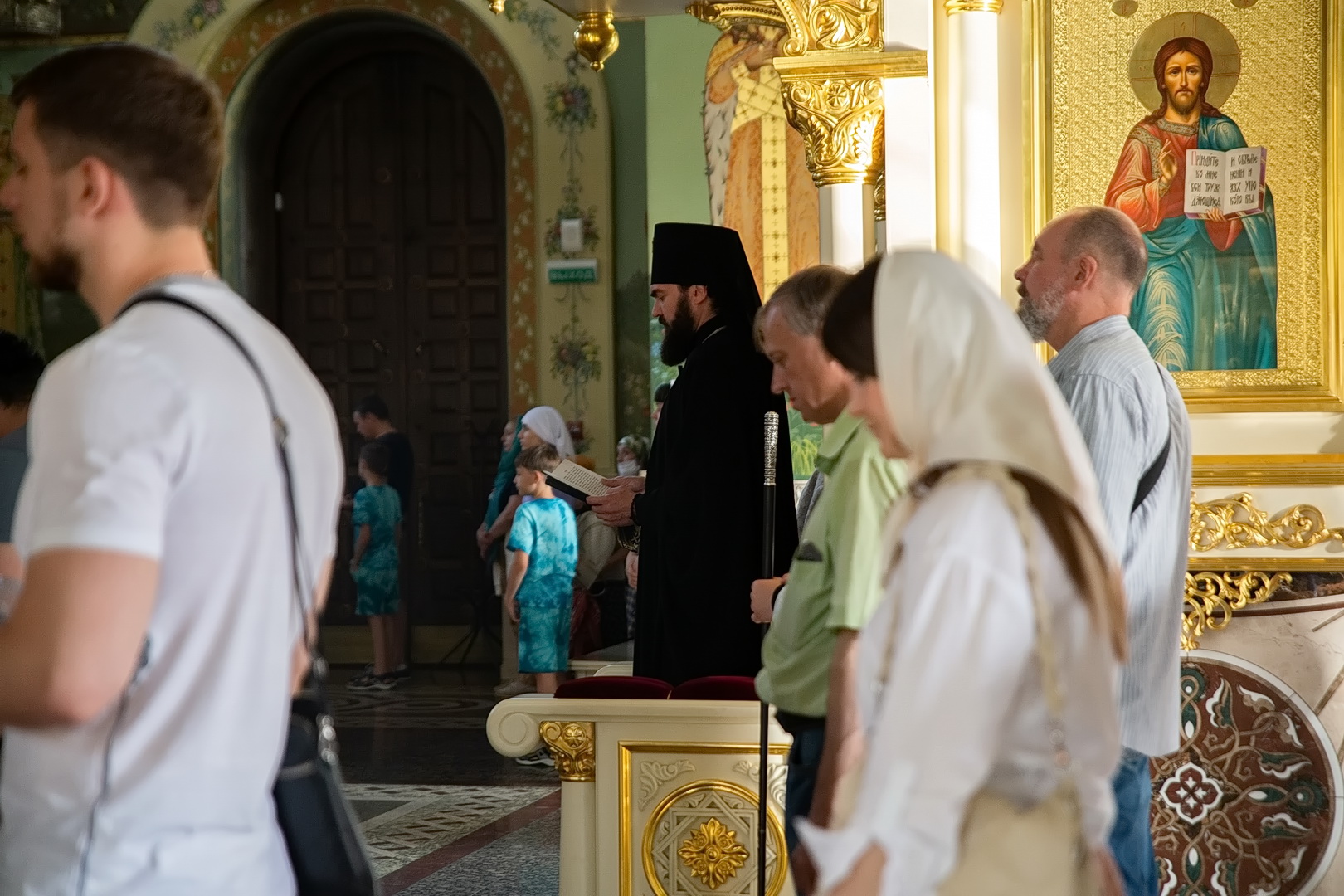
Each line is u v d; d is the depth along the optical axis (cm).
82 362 152
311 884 174
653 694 379
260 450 160
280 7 1155
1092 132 424
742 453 411
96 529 143
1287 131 412
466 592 1211
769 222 769
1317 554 403
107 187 166
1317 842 401
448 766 772
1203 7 417
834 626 257
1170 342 419
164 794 153
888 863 152
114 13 1167
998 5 429
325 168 1230
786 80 450
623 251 1109
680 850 373
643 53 1105
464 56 1178
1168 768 410
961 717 154
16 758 156
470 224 1215
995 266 429
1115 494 307
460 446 1216
